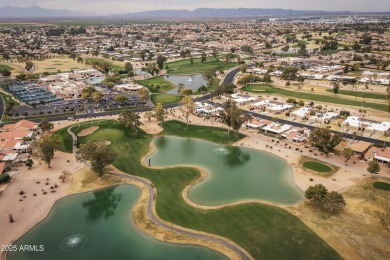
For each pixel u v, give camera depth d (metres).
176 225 127.81
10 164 175.00
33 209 138.25
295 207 138.00
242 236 120.00
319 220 127.56
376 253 108.75
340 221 126.62
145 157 192.25
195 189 156.75
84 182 160.88
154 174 170.12
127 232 124.75
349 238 116.44
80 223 130.12
